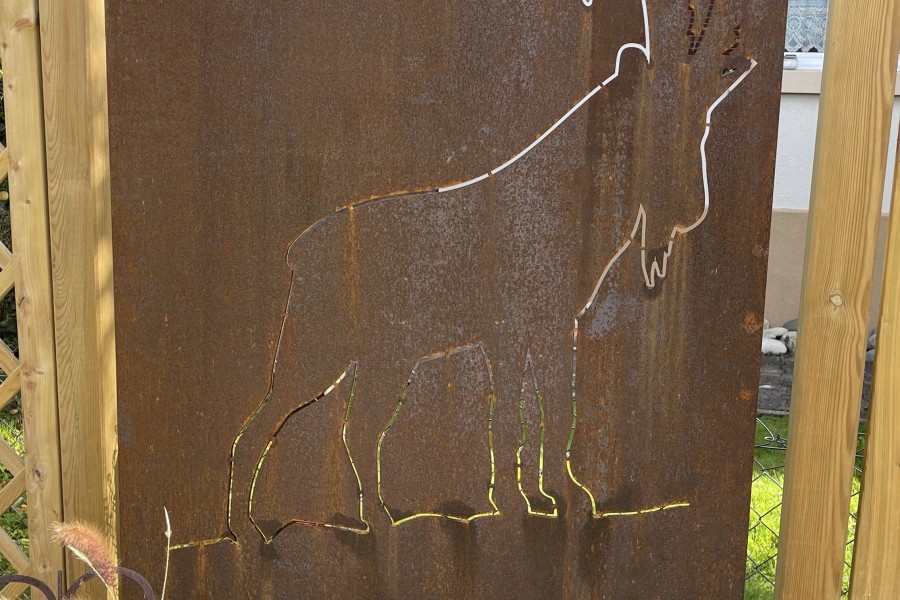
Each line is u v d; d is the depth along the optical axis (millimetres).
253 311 1832
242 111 1770
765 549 2725
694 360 1790
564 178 1751
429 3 1718
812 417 1731
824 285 1694
